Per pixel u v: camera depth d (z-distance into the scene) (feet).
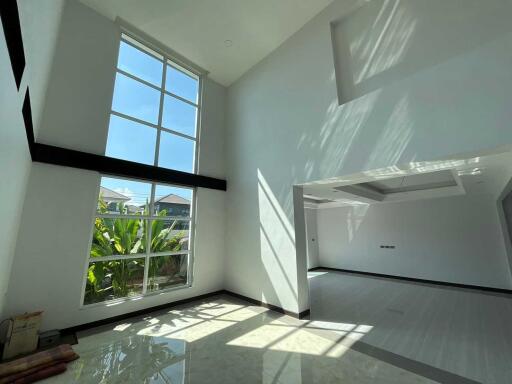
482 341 10.19
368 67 12.10
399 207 24.71
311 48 14.37
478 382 7.47
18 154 6.46
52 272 10.82
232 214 18.24
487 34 8.91
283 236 14.33
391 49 11.39
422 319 12.78
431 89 9.27
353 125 11.60
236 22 14.99
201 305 15.12
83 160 12.12
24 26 4.50
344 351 9.41
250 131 17.88
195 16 14.56
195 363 8.61
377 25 12.03
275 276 14.40
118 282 13.33
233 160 18.97
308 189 17.15
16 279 9.93
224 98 20.75
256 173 16.80
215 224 18.13
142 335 10.85
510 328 11.53
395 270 24.30
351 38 13.02
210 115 19.30
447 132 8.67
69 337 10.57
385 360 8.76
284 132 15.26
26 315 9.29
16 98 4.84
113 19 14.32
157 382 7.57
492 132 7.73
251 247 16.33
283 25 15.17
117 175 13.69
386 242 25.27
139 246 14.32
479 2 9.24
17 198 7.89
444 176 17.74
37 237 10.59
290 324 12.09
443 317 13.07
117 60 14.30
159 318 12.91
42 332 10.10
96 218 12.84
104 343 10.07
